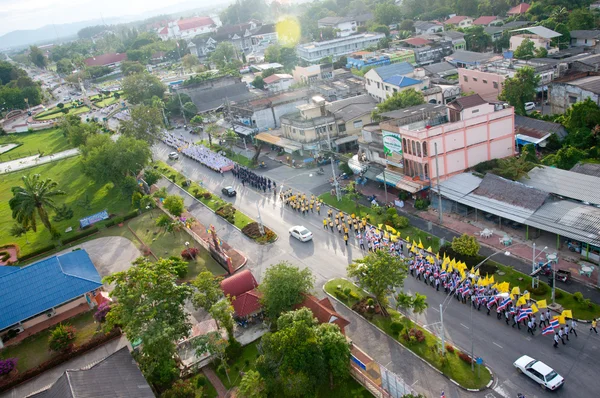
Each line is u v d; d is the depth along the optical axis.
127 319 48.22
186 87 178.50
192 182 108.69
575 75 106.50
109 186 115.00
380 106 99.12
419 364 47.16
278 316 52.91
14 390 53.19
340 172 97.81
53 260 69.00
